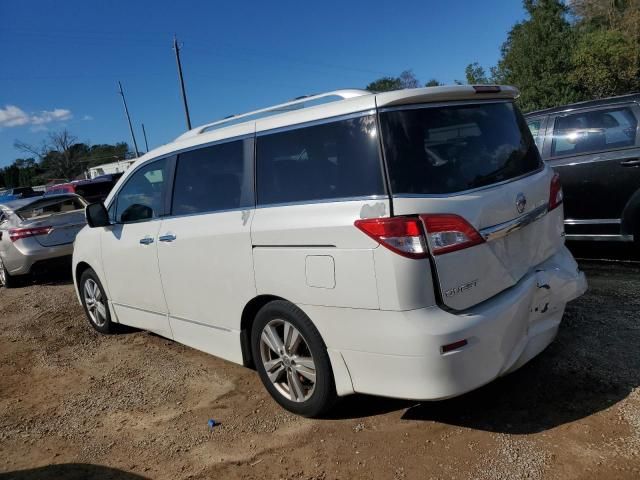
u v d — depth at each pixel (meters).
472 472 2.75
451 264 2.78
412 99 2.98
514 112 3.61
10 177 96.50
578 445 2.86
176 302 4.27
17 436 3.71
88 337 5.71
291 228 3.18
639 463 2.67
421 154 2.89
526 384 3.53
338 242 2.94
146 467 3.18
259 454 3.16
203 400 3.93
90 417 3.88
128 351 5.14
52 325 6.32
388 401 3.54
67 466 3.28
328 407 3.27
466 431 3.10
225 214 3.72
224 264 3.68
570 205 6.07
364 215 2.85
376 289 2.81
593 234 5.95
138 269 4.64
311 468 2.96
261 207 3.47
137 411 3.89
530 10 30.19
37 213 9.25
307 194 3.22
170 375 4.45
